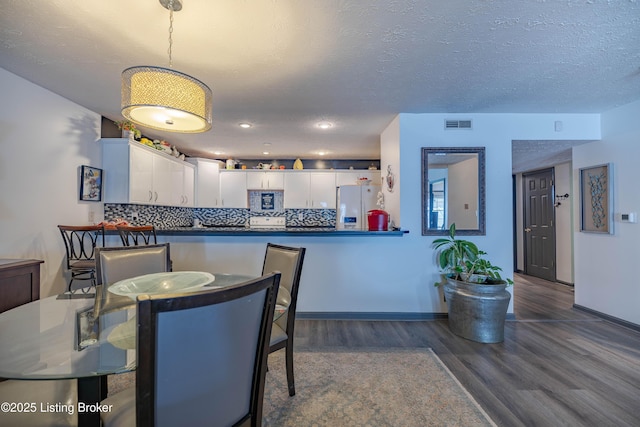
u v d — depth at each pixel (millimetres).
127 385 1824
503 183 3049
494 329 2463
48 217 2496
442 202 3049
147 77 1469
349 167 5773
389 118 3209
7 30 1648
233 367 887
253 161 5781
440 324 2918
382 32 1674
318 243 3062
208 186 5262
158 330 700
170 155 4184
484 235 3039
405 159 3066
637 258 2736
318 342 2486
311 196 5516
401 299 3072
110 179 3135
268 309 957
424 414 1568
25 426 981
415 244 3070
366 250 3072
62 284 2609
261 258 3027
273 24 1600
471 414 1567
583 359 2178
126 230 2510
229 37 1719
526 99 2672
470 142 3053
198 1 1419
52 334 1205
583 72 2156
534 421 1519
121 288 1574
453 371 2010
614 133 2912
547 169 4879
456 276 2814
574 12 1498
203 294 754
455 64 2039
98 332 1223
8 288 1801
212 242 3025
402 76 2213
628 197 2801
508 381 1884
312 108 2887
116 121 3275
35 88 2367
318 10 1485
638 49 1845
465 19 1559
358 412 1584
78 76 2219
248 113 3027
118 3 1435
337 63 2021
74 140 2764
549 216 4848
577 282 3371
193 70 2113
